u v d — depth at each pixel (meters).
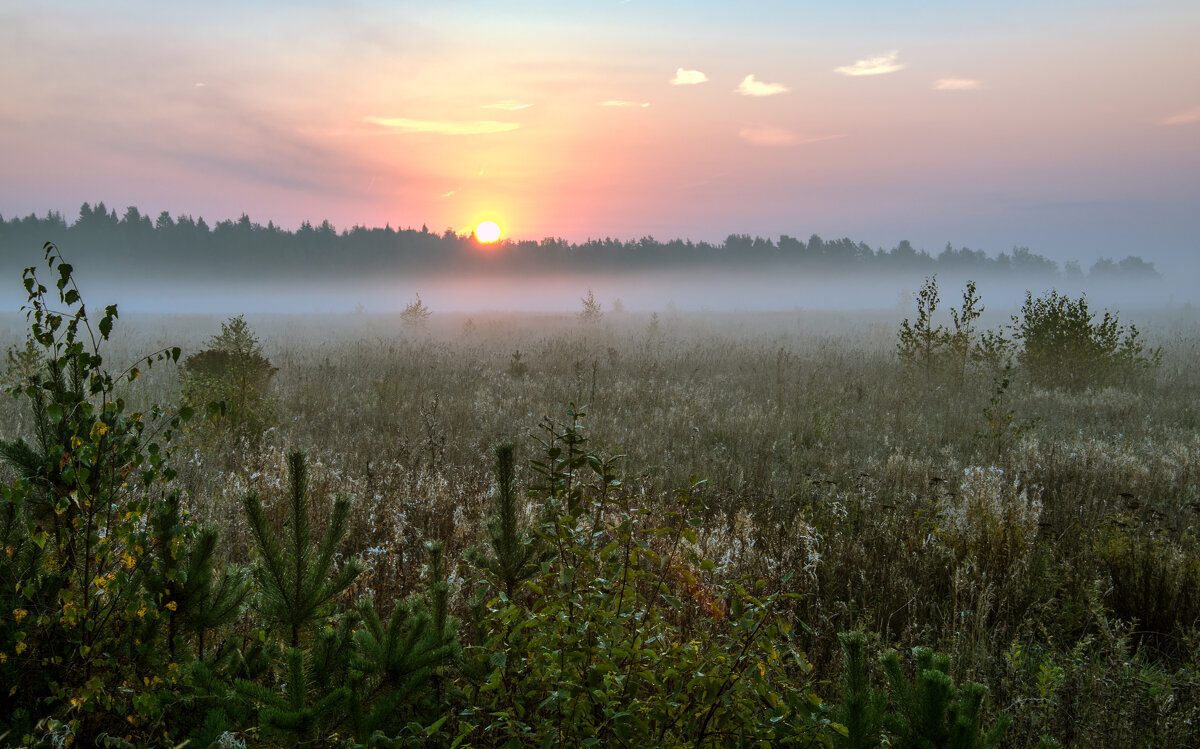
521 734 2.32
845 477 8.05
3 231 130.12
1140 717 3.33
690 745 2.30
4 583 2.69
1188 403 13.34
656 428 10.47
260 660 2.92
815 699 2.33
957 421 11.37
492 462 8.13
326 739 2.50
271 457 7.31
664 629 2.85
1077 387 15.51
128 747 2.40
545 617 2.53
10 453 2.90
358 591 4.23
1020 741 3.27
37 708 2.56
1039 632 4.41
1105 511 6.60
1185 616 4.55
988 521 5.58
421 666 2.76
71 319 2.87
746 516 5.61
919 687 2.40
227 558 4.86
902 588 4.84
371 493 6.41
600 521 2.82
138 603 2.65
